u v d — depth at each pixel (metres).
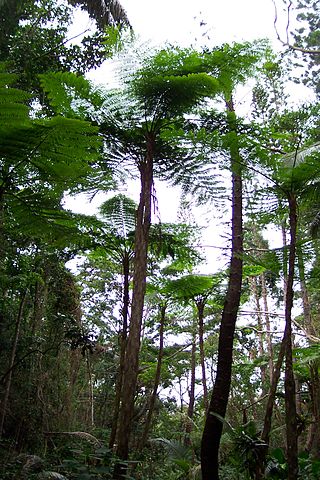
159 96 4.74
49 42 7.79
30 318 10.21
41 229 3.65
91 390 12.72
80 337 8.36
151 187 4.88
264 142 5.54
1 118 2.49
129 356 4.36
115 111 4.88
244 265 8.14
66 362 11.05
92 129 2.64
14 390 8.39
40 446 8.14
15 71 7.14
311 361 7.56
